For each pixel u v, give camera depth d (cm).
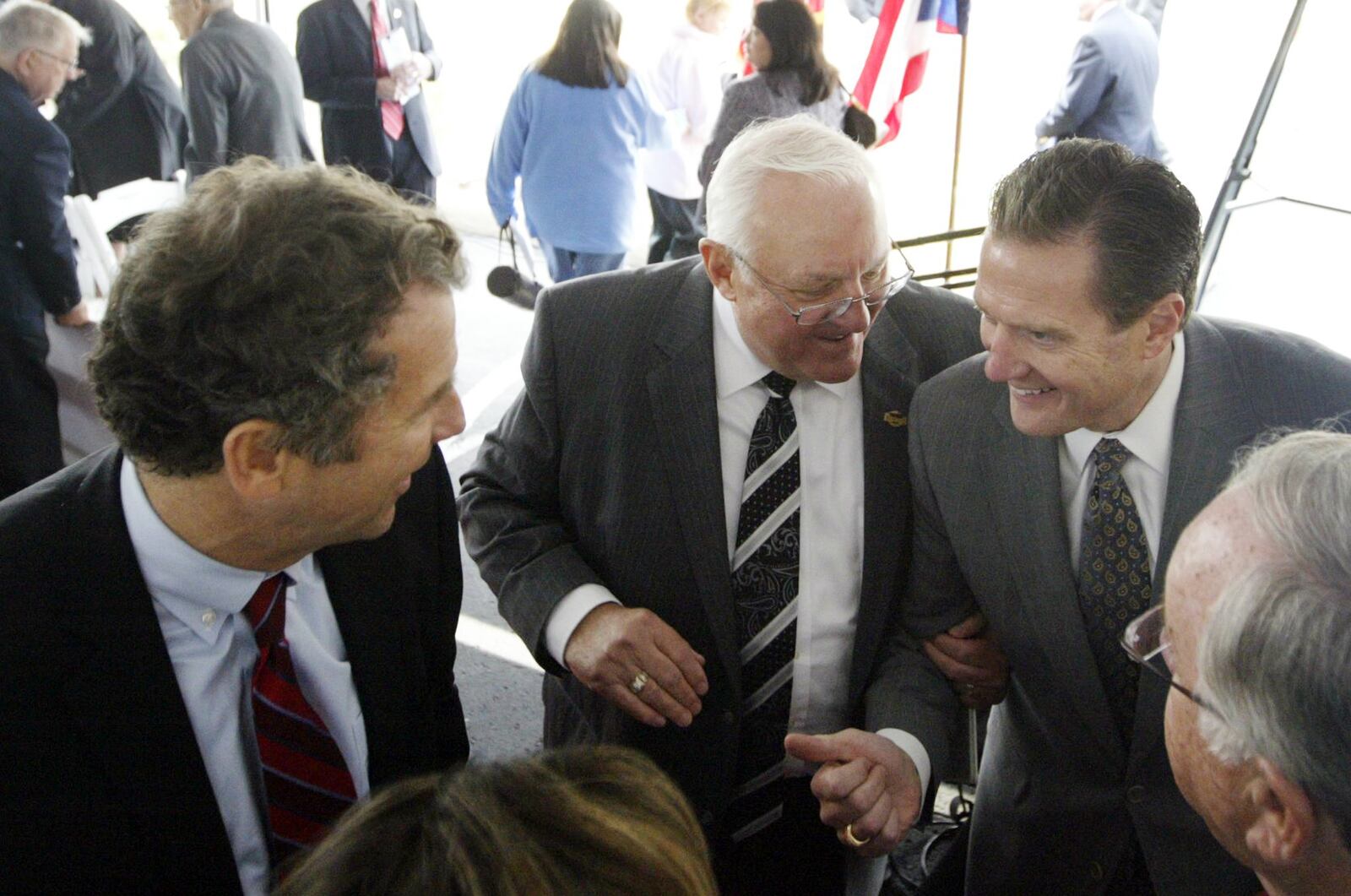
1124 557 119
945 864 157
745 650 142
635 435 140
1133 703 123
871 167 123
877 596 140
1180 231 100
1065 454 123
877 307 126
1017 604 126
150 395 81
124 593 92
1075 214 100
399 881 53
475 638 295
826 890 162
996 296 105
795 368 128
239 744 101
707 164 397
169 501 90
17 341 288
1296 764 62
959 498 128
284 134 446
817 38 383
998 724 145
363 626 109
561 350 145
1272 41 506
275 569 97
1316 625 60
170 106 449
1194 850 121
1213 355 117
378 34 475
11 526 91
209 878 98
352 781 106
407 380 86
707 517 137
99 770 92
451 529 122
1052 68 573
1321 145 391
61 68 302
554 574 143
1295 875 67
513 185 429
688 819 60
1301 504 64
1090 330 102
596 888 53
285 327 78
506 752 251
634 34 617
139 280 80
